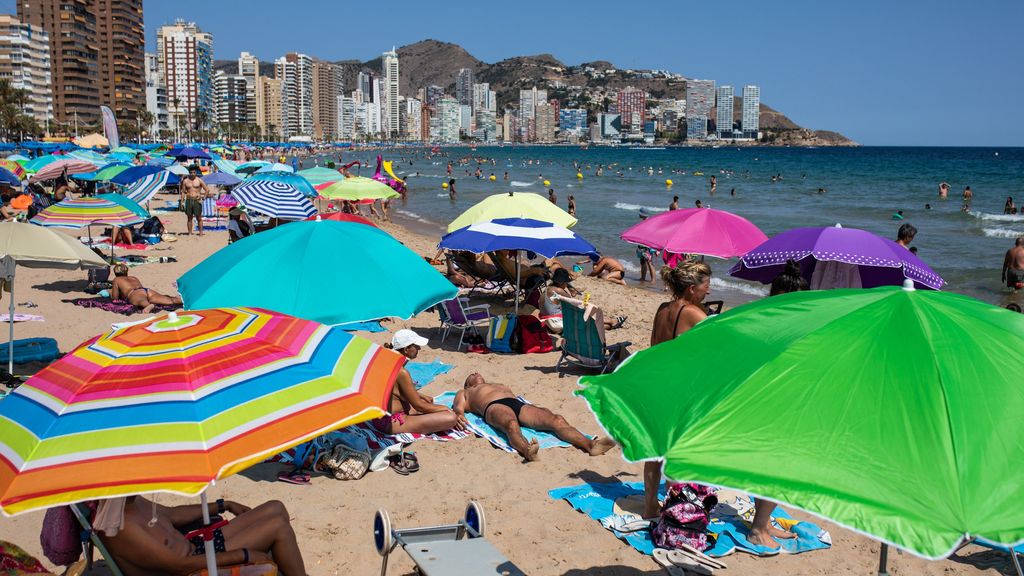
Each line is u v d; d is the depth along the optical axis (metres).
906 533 2.32
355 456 6.12
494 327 10.02
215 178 25.19
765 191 49.31
